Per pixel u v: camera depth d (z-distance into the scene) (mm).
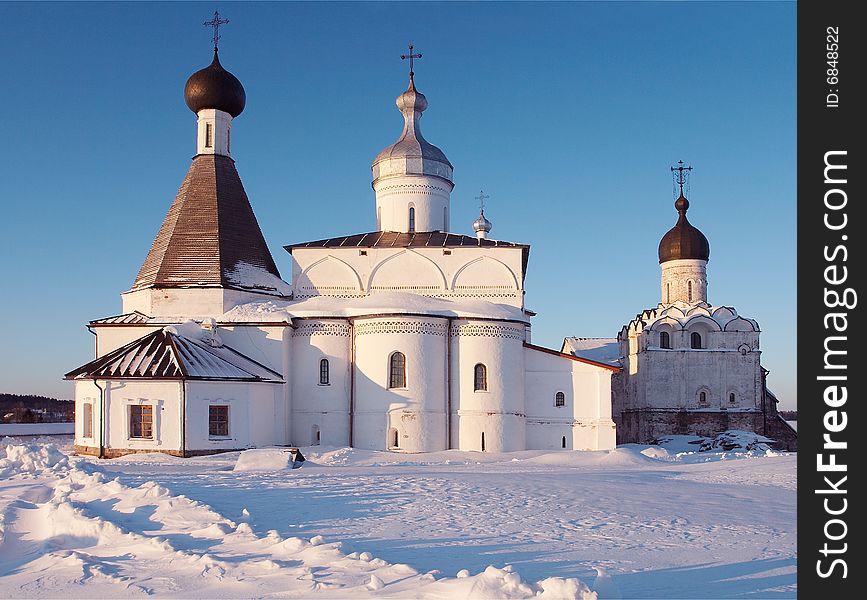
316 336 39094
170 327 36906
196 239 40625
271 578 9945
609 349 64312
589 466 30906
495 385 38688
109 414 33594
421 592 8969
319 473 24812
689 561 11055
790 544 12414
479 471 26312
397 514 15422
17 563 11852
